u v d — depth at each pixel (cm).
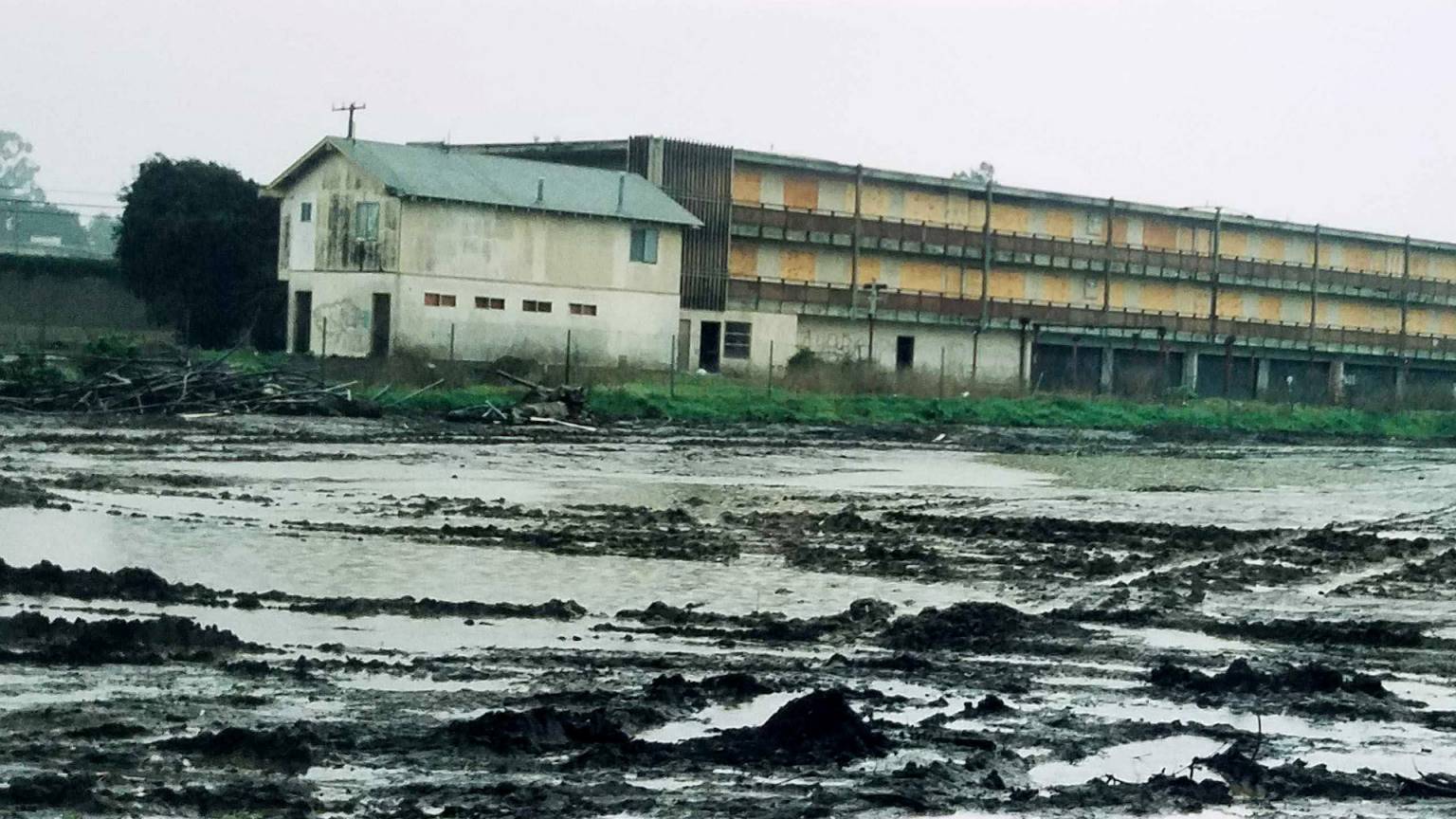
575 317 7556
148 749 1421
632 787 1370
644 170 8412
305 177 7375
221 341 7612
